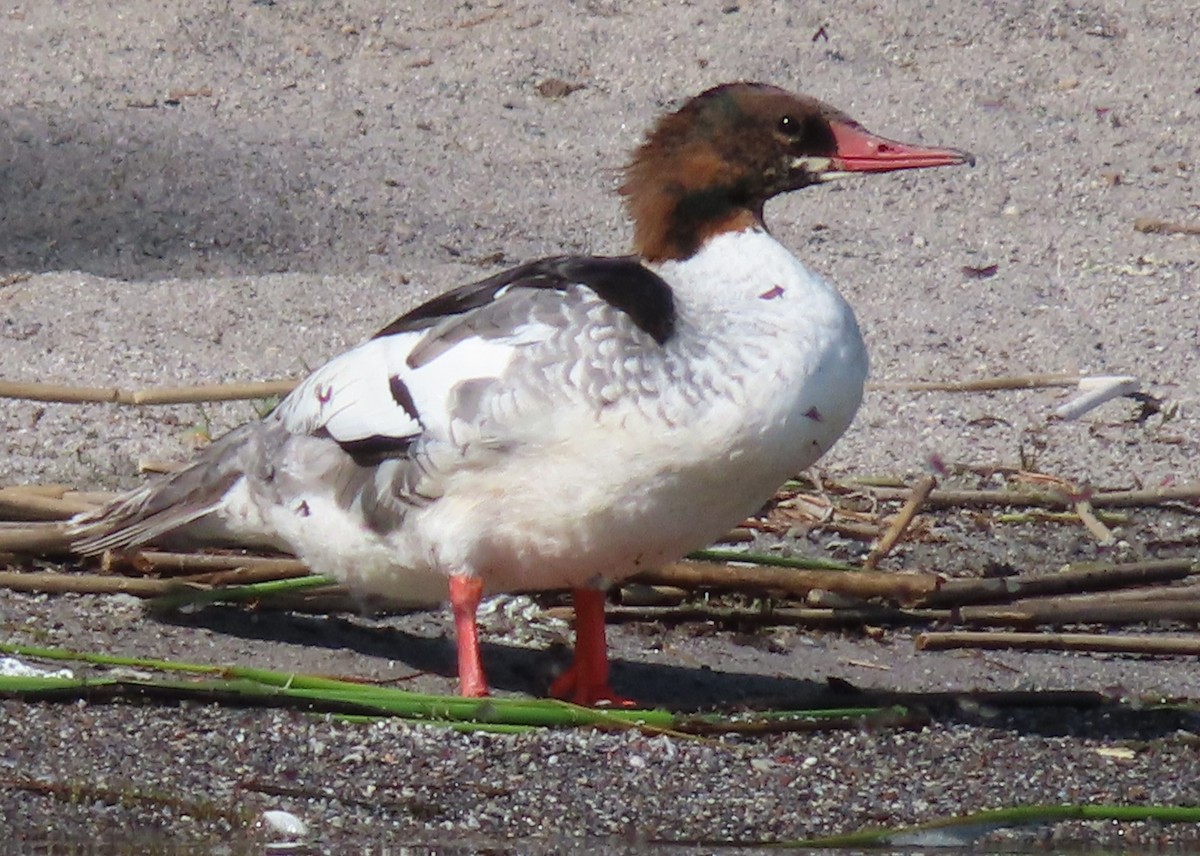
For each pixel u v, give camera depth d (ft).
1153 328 51.57
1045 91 66.49
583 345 29.99
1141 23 70.69
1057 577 37.93
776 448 30.30
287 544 34.19
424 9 70.33
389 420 31.35
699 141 32.42
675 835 28.63
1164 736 32.86
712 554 38.11
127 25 67.87
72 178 57.77
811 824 29.22
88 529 35.60
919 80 66.90
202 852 27.43
